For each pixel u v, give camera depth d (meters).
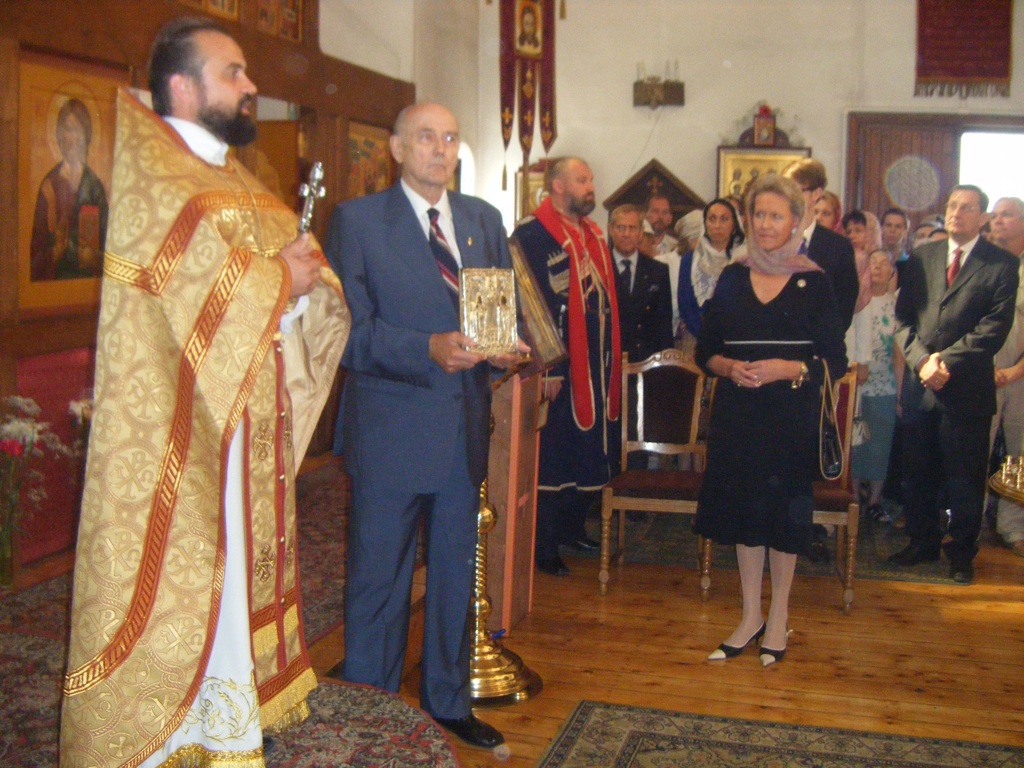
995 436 4.98
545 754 2.75
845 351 3.33
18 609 3.63
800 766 2.71
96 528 1.83
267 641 2.03
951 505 4.33
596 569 4.50
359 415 2.59
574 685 3.24
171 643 1.86
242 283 1.83
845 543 4.31
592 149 8.38
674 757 2.75
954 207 4.35
